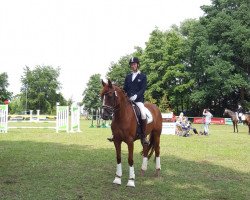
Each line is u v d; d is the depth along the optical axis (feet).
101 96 25.12
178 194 23.63
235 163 37.76
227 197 23.27
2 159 36.27
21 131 85.05
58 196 22.06
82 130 93.04
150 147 30.37
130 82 27.78
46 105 322.55
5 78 332.60
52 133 78.18
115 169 31.91
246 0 177.27
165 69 196.44
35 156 38.65
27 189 23.67
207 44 176.24
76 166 32.78
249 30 166.20
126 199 21.98
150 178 28.66
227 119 165.48
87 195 22.57
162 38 205.26
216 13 184.44
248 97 196.03
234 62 179.93
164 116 90.43
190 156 42.45
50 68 338.13
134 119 26.09
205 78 188.55
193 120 179.01
